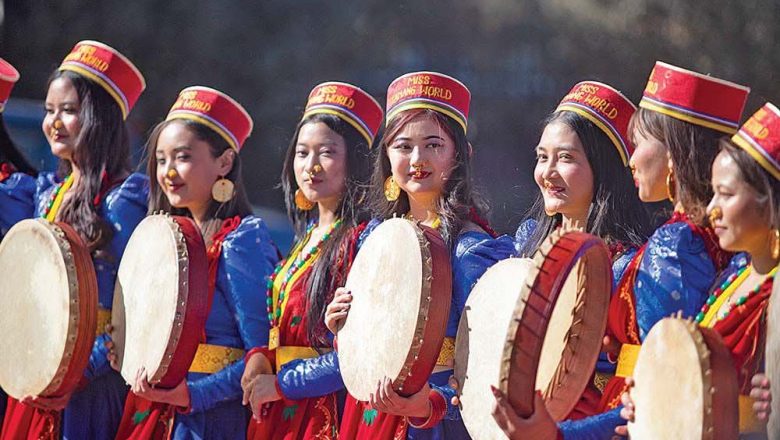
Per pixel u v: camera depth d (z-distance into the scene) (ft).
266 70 83.61
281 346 27.22
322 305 26.76
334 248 26.89
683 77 21.80
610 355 21.97
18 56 80.48
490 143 79.82
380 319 23.12
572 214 24.68
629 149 24.36
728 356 17.80
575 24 80.69
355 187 27.66
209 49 83.10
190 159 29.17
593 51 79.15
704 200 21.36
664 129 21.89
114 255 30.37
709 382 17.58
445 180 25.41
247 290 27.78
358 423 25.44
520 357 19.11
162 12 82.99
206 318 26.63
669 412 18.29
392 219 23.65
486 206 26.73
